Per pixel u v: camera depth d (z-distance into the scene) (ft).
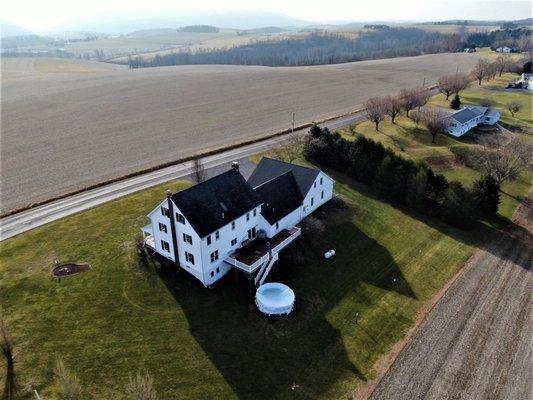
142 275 152.25
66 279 148.97
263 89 498.28
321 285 157.17
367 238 188.55
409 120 351.87
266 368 121.60
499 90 483.92
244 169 250.37
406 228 199.93
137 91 498.28
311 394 115.24
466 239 194.70
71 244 170.30
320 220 194.39
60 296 141.08
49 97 466.29
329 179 204.03
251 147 289.53
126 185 226.79
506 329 140.26
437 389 118.11
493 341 135.13
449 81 433.48
